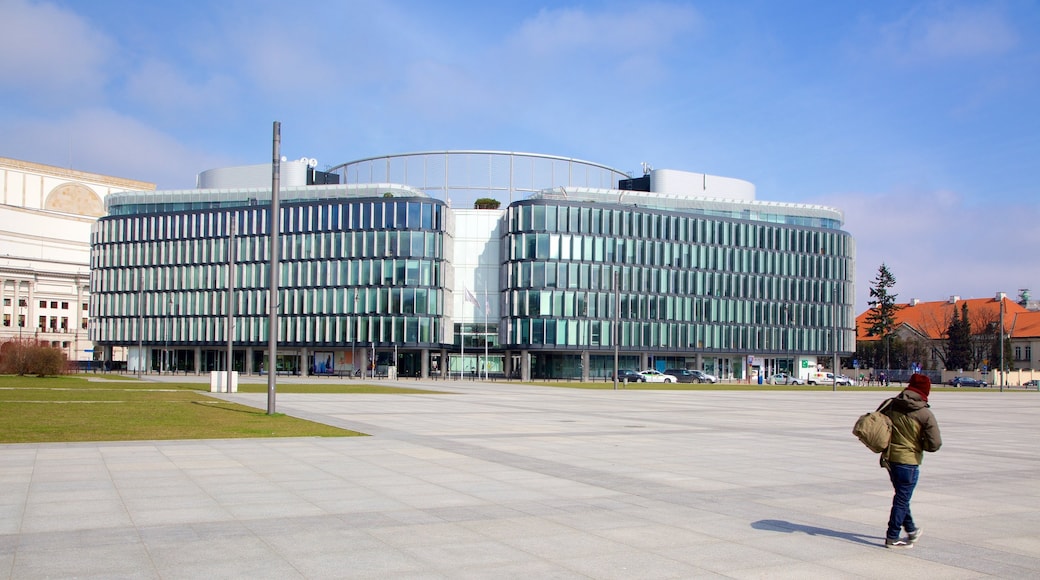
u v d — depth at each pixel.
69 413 27.34
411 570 8.41
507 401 43.47
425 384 74.62
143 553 8.90
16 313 146.25
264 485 13.46
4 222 147.12
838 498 13.18
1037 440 25.34
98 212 163.50
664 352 107.12
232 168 126.38
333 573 8.24
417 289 101.75
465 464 16.42
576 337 101.50
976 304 158.25
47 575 7.98
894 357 145.38
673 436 23.73
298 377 94.88
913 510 12.43
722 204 119.50
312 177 125.31
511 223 103.38
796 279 118.62
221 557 8.79
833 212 126.81
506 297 103.81
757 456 18.89
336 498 12.38
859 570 8.77
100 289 117.94
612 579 8.22
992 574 8.70
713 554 9.31
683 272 109.31
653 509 11.95
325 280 104.81
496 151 123.31
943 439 25.39
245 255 109.19
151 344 113.06
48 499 11.92
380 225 103.06
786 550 9.58
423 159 123.69
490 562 8.78
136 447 18.27
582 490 13.49
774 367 118.31
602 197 113.75
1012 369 132.50
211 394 44.25
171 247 113.31
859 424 9.95
